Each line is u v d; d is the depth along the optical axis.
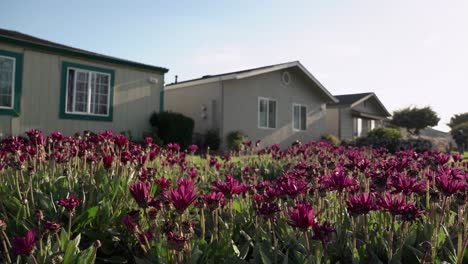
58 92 11.05
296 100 18.48
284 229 2.25
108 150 3.60
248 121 15.84
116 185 2.76
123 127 12.59
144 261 1.78
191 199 1.71
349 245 1.96
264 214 1.90
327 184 2.35
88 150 3.64
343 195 2.55
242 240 2.38
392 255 1.79
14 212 2.56
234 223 2.45
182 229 1.71
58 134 3.81
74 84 11.45
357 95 27.14
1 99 10.02
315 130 19.55
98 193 2.76
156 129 13.16
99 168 3.21
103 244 2.35
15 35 12.22
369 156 7.18
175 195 1.71
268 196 2.20
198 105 15.57
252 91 16.12
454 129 32.34
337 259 1.98
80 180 3.16
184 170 4.09
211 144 14.30
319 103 19.94
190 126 13.23
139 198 1.92
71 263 1.66
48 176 3.32
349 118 25.77
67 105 11.33
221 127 14.70
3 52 9.98
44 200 2.62
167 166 4.33
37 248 1.88
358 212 1.81
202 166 5.51
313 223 1.63
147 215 2.01
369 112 27.95
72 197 2.03
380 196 2.10
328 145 7.55
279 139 17.38
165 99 17.08
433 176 2.58
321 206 2.44
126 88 12.71
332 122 24.91
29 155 3.41
